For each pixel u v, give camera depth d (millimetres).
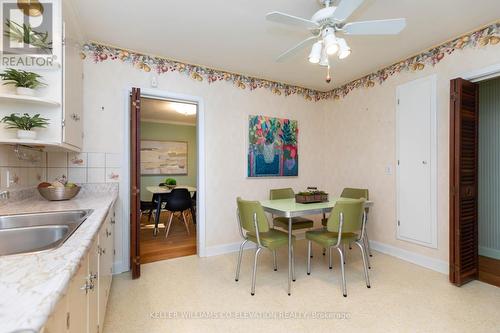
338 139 3906
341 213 2166
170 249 3221
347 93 3754
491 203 3105
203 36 2451
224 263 2883
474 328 1702
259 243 2234
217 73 3244
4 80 1610
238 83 3389
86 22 2205
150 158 6160
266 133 3596
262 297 2123
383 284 2344
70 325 794
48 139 1729
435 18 2166
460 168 2275
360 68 3234
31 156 2055
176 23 2227
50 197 1944
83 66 2494
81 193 2471
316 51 1909
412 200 2873
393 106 3094
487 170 3148
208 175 3182
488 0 1928
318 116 4102
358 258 3016
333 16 1672
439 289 2238
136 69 2762
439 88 2625
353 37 2473
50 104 1712
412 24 2252
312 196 2641
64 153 2410
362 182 3504
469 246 2377
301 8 2014
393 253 3074
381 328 1711
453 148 2303
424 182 2756
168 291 2223
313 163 4039
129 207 2682
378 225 3275
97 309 1363
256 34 2412
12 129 1684
